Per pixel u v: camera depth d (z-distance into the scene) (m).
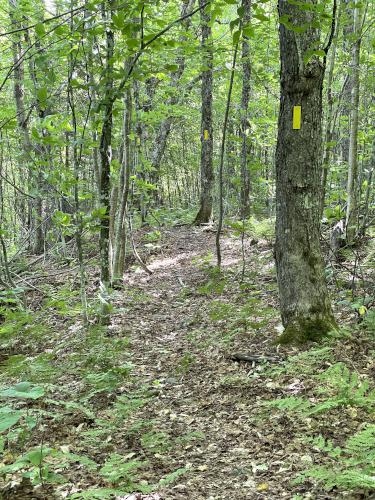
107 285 6.71
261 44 10.83
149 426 4.05
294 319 5.31
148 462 3.26
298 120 5.05
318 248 5.32
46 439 3.85
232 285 8.48
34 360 5.12
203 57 7.82
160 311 7.94
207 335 6.20
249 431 3.72
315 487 2.85
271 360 4.91
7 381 4.88
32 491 3.00
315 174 5.19
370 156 9.04
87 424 4.16
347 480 2.65
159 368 5.46
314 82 4.96
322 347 4.88
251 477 3.10
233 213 19.58
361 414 3.59
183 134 27.75
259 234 10.96
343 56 8.21
